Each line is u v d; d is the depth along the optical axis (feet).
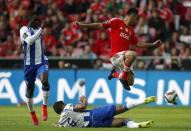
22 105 177.78
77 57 185.37
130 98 177.06
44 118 115.44
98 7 206.69
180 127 111.24
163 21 204.13
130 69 112.88
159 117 138.92
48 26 202.59
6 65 182.80
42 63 114.83
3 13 214.07
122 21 114.73
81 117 107.24
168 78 177.27
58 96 178.29
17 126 112.37
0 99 179.11
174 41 198.08
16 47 200.03
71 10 213.25
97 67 180.86
